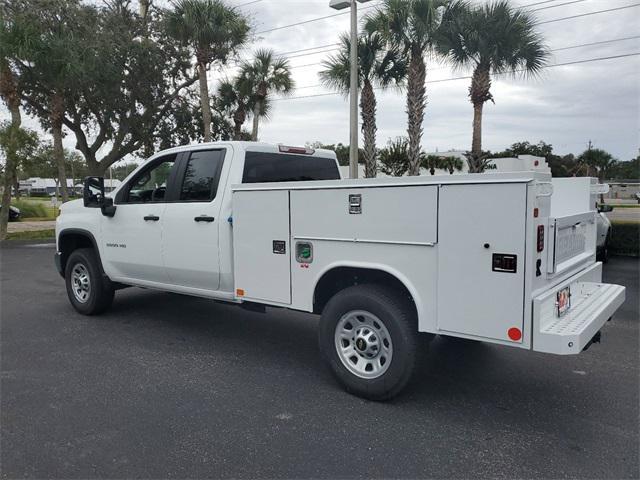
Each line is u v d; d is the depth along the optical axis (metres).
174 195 5.64
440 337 5.86
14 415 3.92
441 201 3.62
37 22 17.25
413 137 16.41
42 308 7.53
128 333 6.17
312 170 6.18
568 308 3.92
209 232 5.20
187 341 5.86
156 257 5.81
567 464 3.20
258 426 3.72
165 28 19.75
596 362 5.09
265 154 5.53
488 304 3.49
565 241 4.07
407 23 15.73
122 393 4.34
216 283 5.29
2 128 18.31
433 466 3.19
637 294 8.24
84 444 3.47
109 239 6.42
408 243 3.80
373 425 3.74
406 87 17.05
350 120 14.53
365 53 17.11
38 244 17.50
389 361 3.97
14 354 5.38
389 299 3.98
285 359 5.23
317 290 4.48
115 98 21.52
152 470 3.15
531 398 4.23
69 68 17.53
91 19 19.42
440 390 4.39
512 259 3.37
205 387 4.47
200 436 3.58
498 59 15.38
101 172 23.67
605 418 3.85
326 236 4.27
